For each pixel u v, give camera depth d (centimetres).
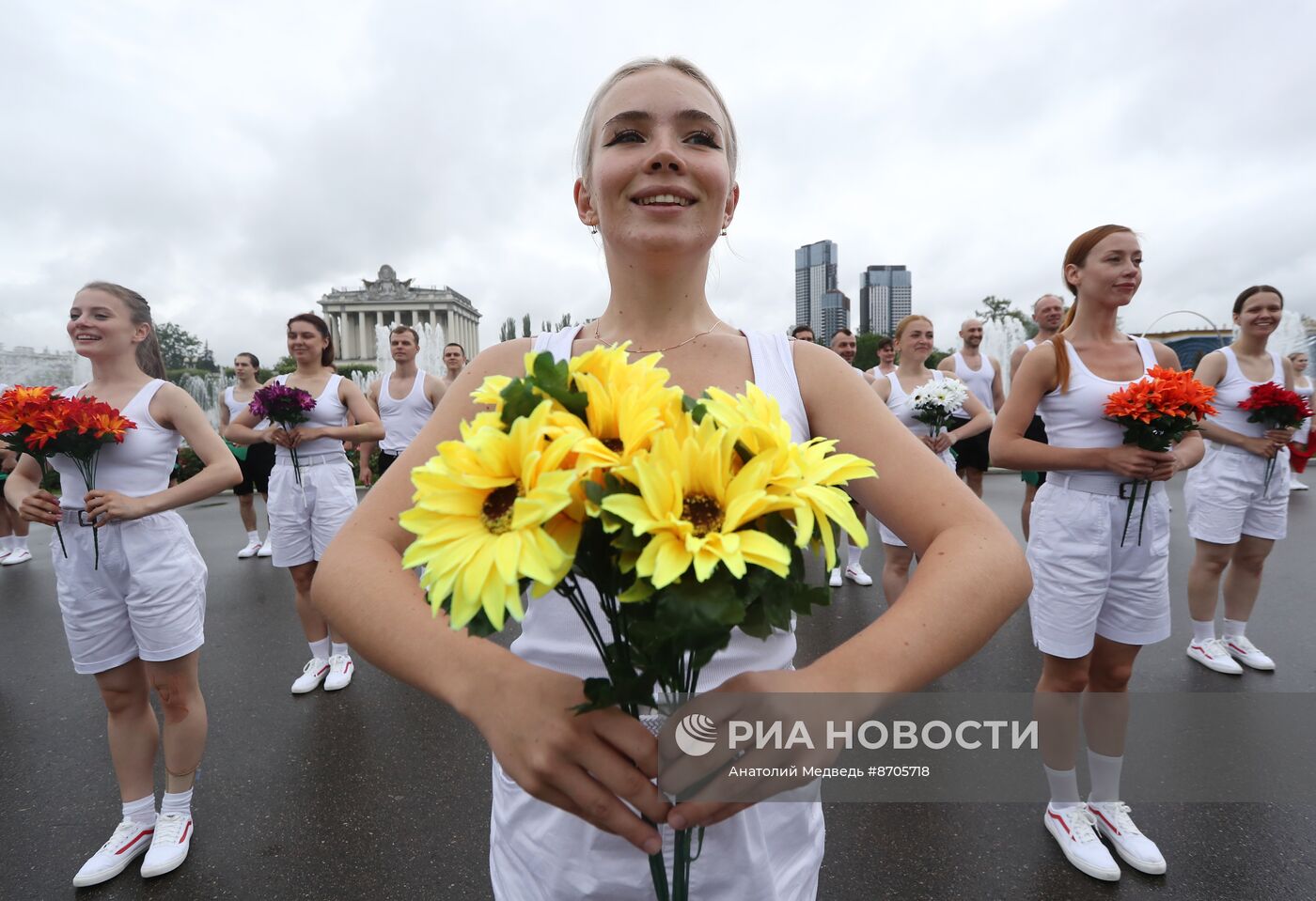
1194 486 400
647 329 116
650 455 62
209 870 245
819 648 438
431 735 335
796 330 763
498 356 118
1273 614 475
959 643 77
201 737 261
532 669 79
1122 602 241
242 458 696
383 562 91
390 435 633
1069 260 273
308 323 438
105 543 244
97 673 248
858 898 226
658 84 108
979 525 87
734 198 134
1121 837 240
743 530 63
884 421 102
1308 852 239
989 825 256
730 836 102
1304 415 359
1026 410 260
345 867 245
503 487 64
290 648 456
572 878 103
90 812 281
